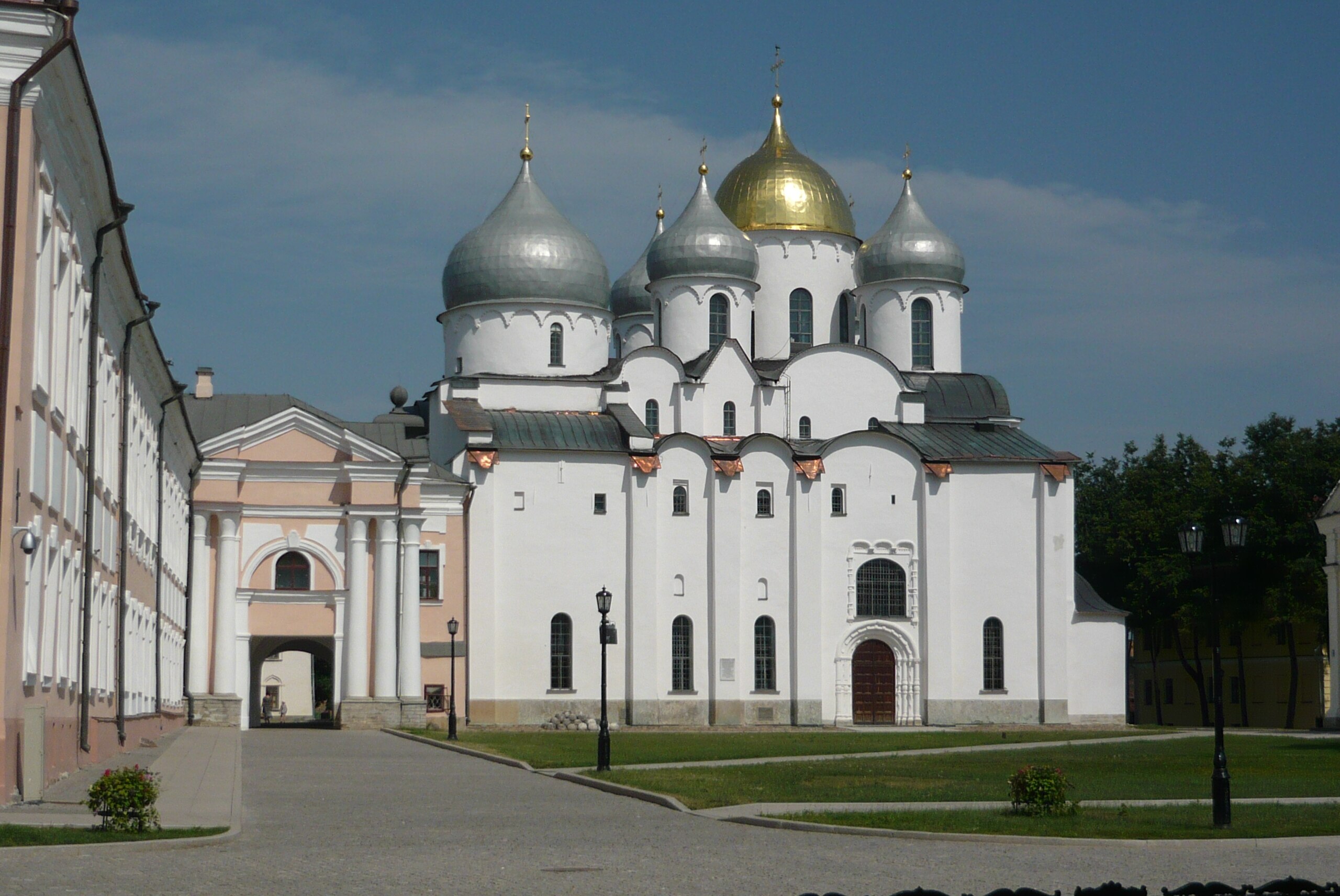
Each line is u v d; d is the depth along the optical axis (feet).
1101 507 367.45
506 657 282.36
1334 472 321.73
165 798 114.83
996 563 303.48
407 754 183.93
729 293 319.47
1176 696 379.76
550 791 129.59
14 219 96.73
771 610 294.25
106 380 142.51
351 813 107.65
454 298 308.81
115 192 127.03
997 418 318.86
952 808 110.42
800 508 295.89
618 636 287.69
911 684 299.79
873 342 330.13
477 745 201.36
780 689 293.02
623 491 290.97
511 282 303.27
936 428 315.78
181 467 237.66
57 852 80.02
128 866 76.54
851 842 91.76
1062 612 303.68
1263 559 325.83
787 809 108.37
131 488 167.63
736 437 307.99
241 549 253.85
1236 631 330.95
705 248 318.04
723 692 289.74
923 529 301.22
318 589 255.50
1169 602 343.05
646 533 288.92
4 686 95.25
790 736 243.81
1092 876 77.51
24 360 98.37
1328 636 305.12
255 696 282.97
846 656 297.33
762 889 72.18
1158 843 90.33
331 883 72.23
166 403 196.34
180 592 239.50
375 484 256.52
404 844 89.04
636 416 298.56
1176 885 74.38
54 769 114.62
